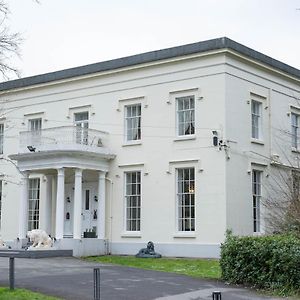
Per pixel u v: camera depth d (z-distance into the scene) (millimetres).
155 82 29781
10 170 35312
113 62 31172
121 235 30062
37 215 33500
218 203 26938
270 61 30656
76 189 28969
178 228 28312
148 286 17234
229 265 18312
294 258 16688
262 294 16422
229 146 27266
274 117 31062
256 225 28719
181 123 28906
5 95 33969
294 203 21906
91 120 32094
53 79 33562
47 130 30188
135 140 30344
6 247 30250
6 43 16250
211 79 27828
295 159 30812
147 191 29484
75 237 28562
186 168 28438
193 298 15391
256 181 29328
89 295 15516
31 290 16156
